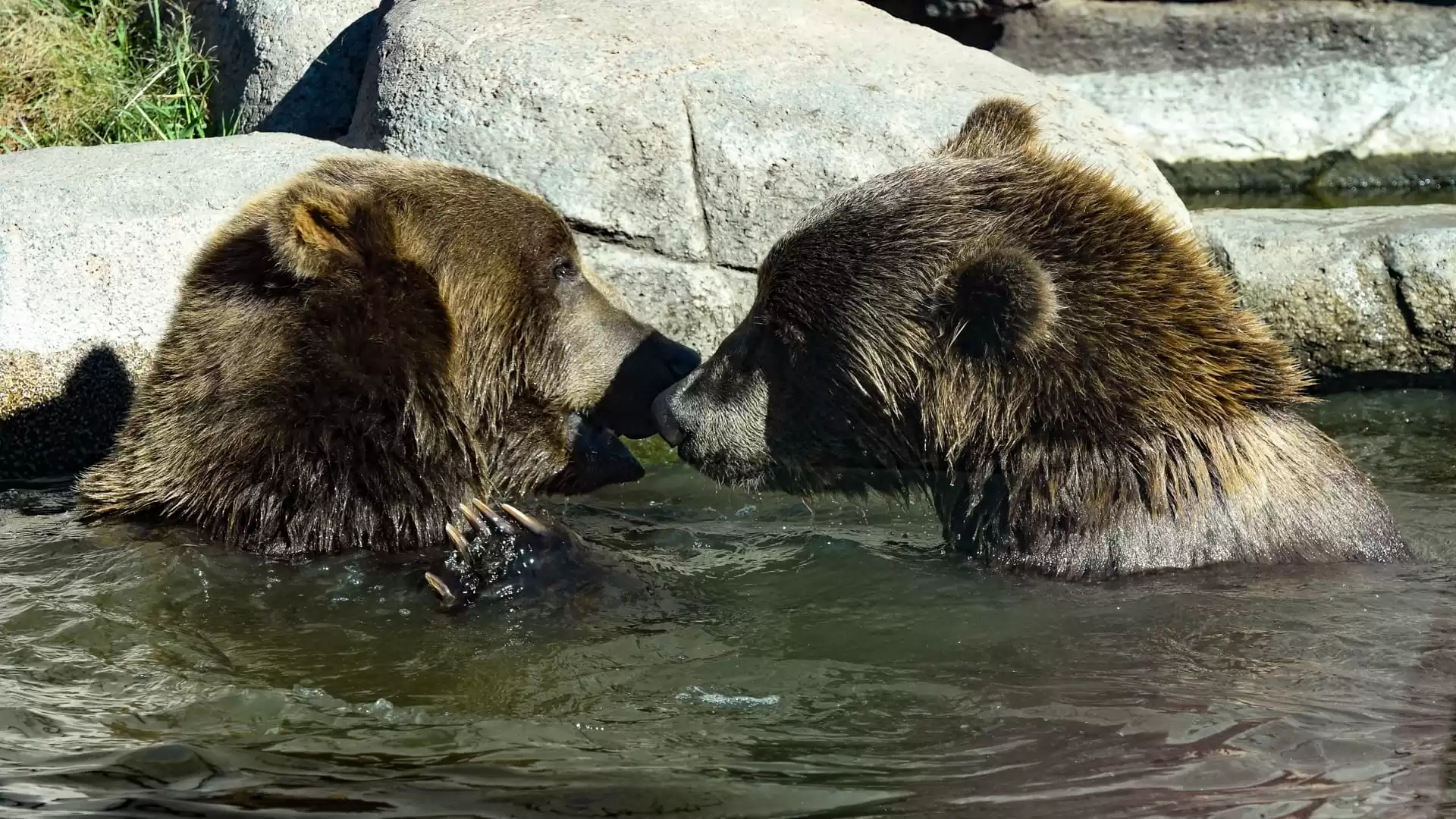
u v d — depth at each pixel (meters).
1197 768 3.77
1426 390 8.88
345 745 4.21
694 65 8.56
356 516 5.77
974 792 3.73
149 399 6.05
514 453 6.61
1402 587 5.10
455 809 3.69
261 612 5.31
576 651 4.95
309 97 10.14
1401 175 12.73
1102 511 5.27
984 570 5.51
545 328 6.48
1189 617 4.87
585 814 3.66
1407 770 3.70
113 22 11.90
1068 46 12.99
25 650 4.95
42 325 7.62
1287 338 8.93
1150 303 5.34
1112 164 8.88
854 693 4.50
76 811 3.67
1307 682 4.35
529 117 8.34
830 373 5.63
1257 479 5.31
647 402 6.56
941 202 5.54
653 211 8.38
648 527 6.64
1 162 8.28
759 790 3.80
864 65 8.84
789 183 8.41
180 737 4.27
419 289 5.95
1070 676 4.50
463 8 8.89
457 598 5.31
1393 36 12.79
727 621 5.22
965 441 5.49
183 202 7.84
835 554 5.96
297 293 5.81
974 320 5.29
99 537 5.88
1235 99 12.91
